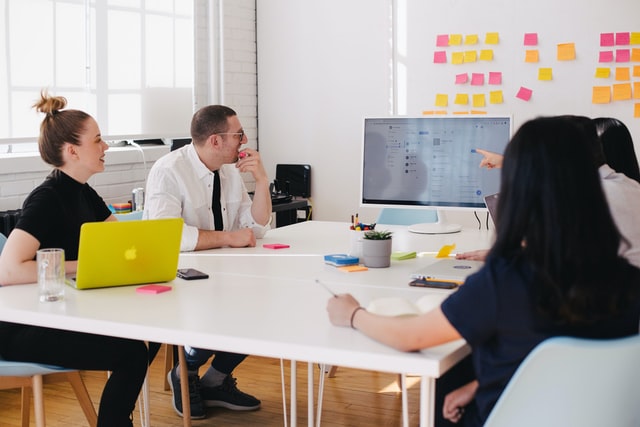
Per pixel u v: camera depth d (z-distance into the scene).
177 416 3.21
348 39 5.36
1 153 3.95
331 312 1.80
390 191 3.29
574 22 4.69
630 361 1.50
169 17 4.94
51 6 4.09
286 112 5.64
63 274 2.13
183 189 3.00
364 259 2.55
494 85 4.92
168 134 4.95
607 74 4.64
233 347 1.72
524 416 1.52
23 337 2.28
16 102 3.91
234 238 2.94
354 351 1.60
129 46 4.64
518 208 1.48
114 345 2.27
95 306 2.03
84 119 2.48
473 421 1.69
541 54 4.78
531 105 4.84
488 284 1.49
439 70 5.07
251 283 2.29
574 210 1.45
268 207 3.19
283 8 5.57
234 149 3.07
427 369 1.54
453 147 3.20
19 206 3.91
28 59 3.97
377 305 1.79
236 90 5.50
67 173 2.50
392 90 5.23
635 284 1.52
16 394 3.51
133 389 2.29
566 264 1.45
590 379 1.50
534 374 1.47
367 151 3.31
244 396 3.28
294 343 1.66
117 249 2.21
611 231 1.48
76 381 2.44
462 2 4.96
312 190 5.61
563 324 1.49
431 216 3.75
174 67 5.00
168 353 3.49
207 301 2.07
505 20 4.85
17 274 2.29
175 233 2.28
